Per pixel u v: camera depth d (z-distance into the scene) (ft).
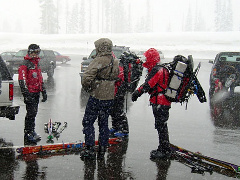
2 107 18.76
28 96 18.11
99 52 15.40
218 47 195.42
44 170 14.20
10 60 50.08
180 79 15.31
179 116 28.04
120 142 18.95
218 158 16.61
